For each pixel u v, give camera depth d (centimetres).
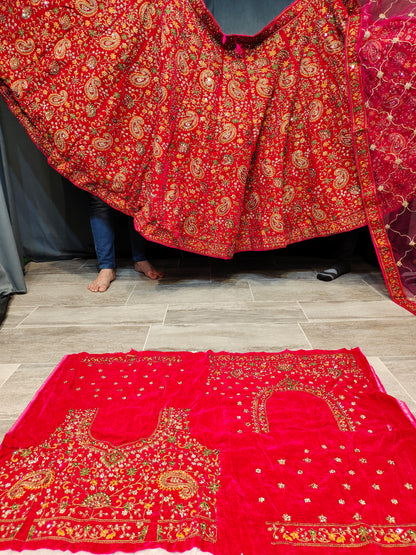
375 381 123
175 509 82
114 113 170
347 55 168
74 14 157
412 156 172
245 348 146
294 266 238
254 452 96
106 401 116
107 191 181
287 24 172
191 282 214
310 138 186
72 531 78
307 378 126
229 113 180
